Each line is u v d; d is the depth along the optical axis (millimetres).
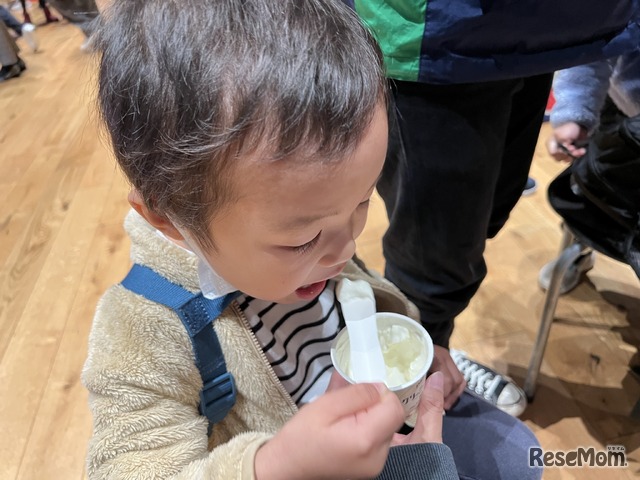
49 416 1222
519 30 704
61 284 1563
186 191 392
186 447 521
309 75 358
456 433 805
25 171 2121
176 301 525
